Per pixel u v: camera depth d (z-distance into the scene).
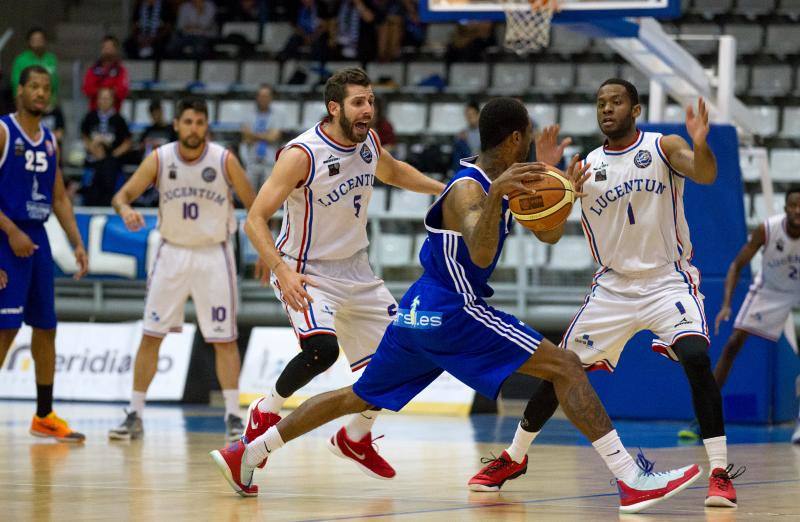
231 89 38.22
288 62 39.62
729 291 20.02
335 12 40.03
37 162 16.19
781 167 33.62
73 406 24.45
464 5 21.39
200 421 20.95
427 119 36.72
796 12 38.88
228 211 17.84
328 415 10.51
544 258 27.64
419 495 11.02
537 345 9.85
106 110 33.78
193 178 17.59
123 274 28.34
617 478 9.82
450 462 14.41
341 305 12.30
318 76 38.47
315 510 9.80
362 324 12.51
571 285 27.47
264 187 11.50
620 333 12.43
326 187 11.95
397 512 9.70
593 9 20.55
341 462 14.20
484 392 9.89
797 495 11.27
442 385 24.41
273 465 13.84
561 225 10.26
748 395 21.95
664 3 20.09
